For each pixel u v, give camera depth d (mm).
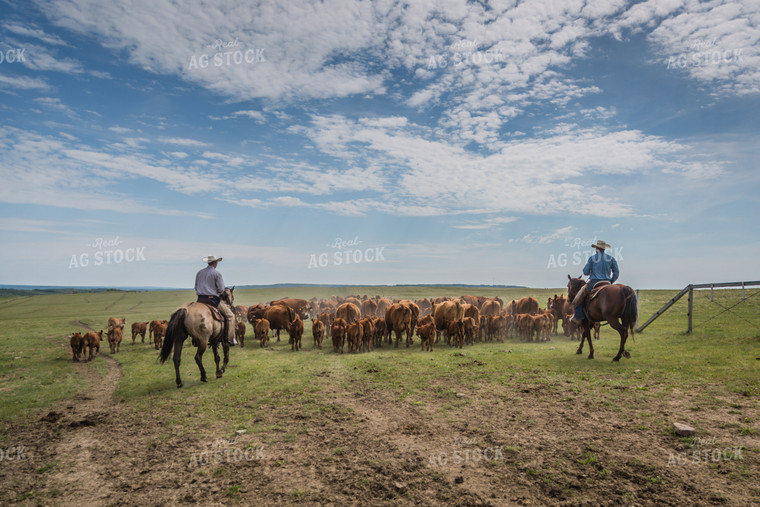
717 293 31812
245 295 68938
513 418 7332
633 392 8289
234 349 18125
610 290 11469
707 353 11227
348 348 16281
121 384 11508
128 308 56156
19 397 10242
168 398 9875
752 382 8242
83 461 6320
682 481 4918
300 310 25891
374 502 4816
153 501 5047
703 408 7121
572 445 6047
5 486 5547
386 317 18172
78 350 15914
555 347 14961
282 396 9586
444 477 5340
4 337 23766
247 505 4871
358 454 6180
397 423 7449
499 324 17828
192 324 11164
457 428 7039
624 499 4629
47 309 57219
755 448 5582
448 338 17109
